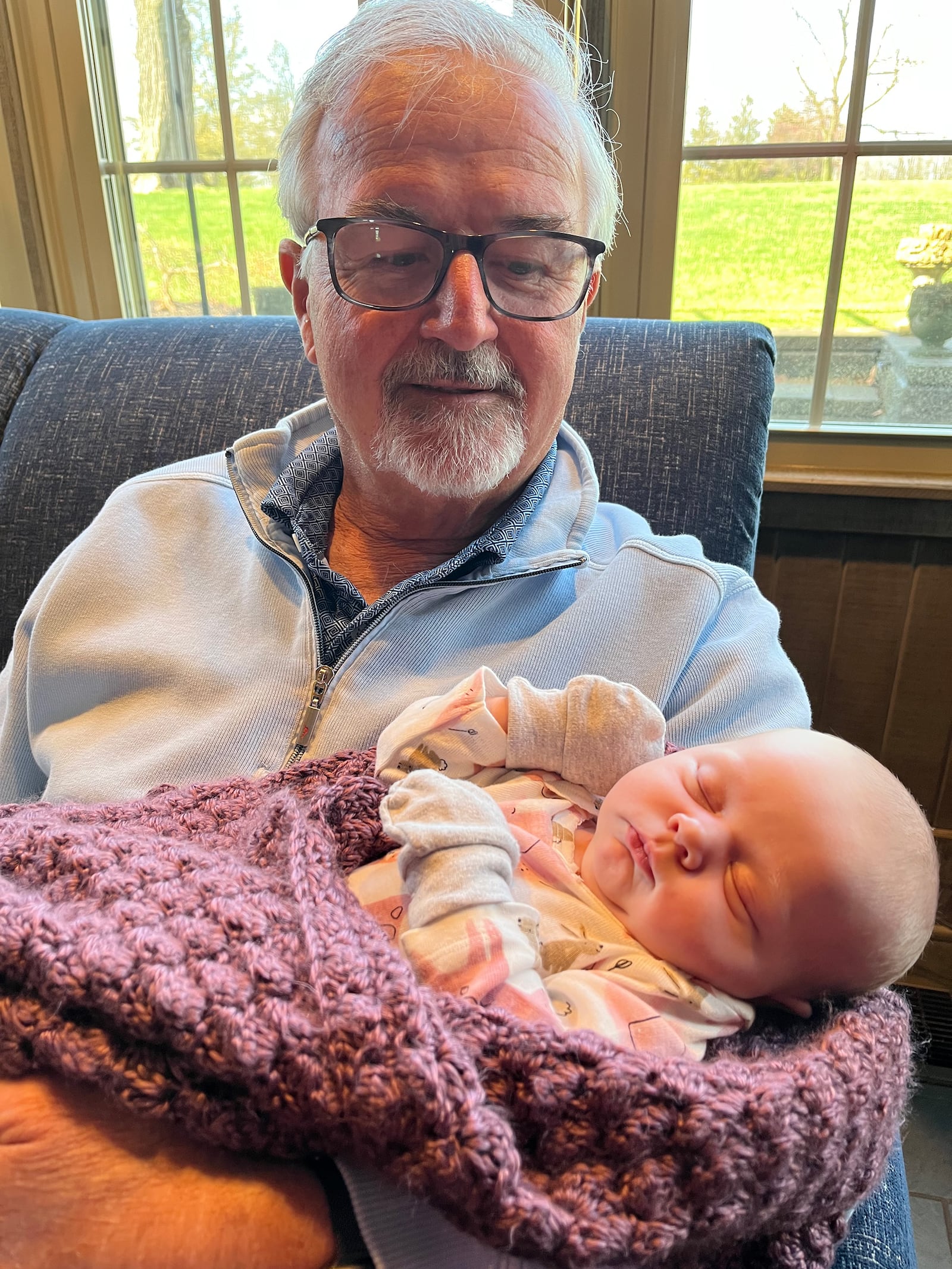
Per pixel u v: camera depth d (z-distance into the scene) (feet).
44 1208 1.55
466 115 2.39
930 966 4.99
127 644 2.79
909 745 4.94
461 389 2.55
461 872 1.86
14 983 1.60
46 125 4.80
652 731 2.35
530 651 2.70
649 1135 1.49
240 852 2.08
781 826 2.02
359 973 1.58
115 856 1.88
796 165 4.35
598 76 4.25
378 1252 1.57
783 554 4.75
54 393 3.90
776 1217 1.62
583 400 3.63
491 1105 1.53
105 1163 1.57
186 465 3.28
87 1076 1.53
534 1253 1.43
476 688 2.35
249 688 2.69
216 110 4.83
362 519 3.07
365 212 2.47
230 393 3.78
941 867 5.00
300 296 3.05
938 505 4.38
